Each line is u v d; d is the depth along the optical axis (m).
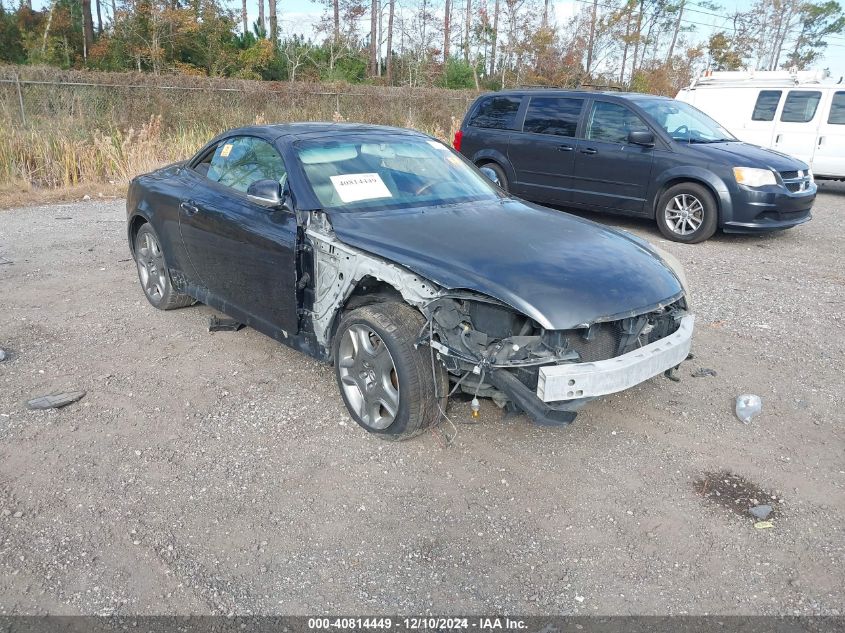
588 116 9.43
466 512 3.17
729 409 4.20
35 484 3.31
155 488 3.31
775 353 5.08
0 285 6.33
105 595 2.65
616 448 3.74
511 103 10.29
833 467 3.59
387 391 3.58
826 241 9.02
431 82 38.47
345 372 3.84
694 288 6.73
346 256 3.69
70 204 10.73
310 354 4.15
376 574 2.79
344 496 3.27
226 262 4.58
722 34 43.69
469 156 10.67
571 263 3.50
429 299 3.29
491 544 2.97
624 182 9.16
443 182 4.59
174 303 5.57
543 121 9.87
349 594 2.68
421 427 3.55
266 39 34.91
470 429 3.86
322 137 4.55
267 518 3.11
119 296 6.08
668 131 8.90
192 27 32.06
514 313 3.26
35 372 4.51
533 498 3.29
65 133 13.43
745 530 3.09
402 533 3.03
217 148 5.08
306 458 3.57
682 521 3.15
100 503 3.19
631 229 9.70
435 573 2.80
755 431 3.95
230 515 3.12
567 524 3.11
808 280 7.06
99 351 4.87
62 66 32.41
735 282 6.96
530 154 9.95
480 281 3.24
